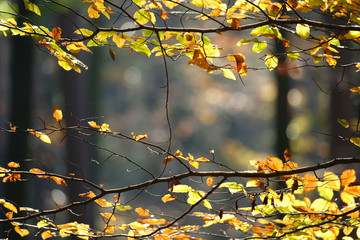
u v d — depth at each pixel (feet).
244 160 108.17
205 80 118.32
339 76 35.86
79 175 61.98
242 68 11.56
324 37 12.08
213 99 116.98
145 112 127.85
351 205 12.48
